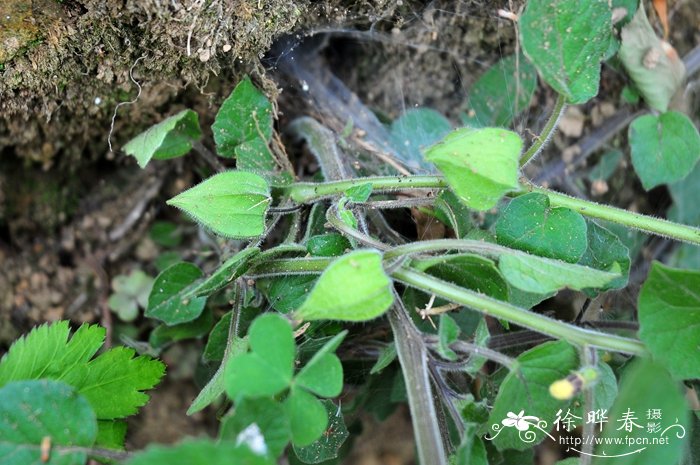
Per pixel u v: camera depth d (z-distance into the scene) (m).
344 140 0.42
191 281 0.39
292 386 0.32
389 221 0.41
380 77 0.43
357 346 0.39
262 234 0.36
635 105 0.43
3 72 0.36
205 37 0.37
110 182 0.44
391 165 0.42
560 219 0.36
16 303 0.43
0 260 0.43
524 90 0.42
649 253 0.44
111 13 0.36
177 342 0.44
